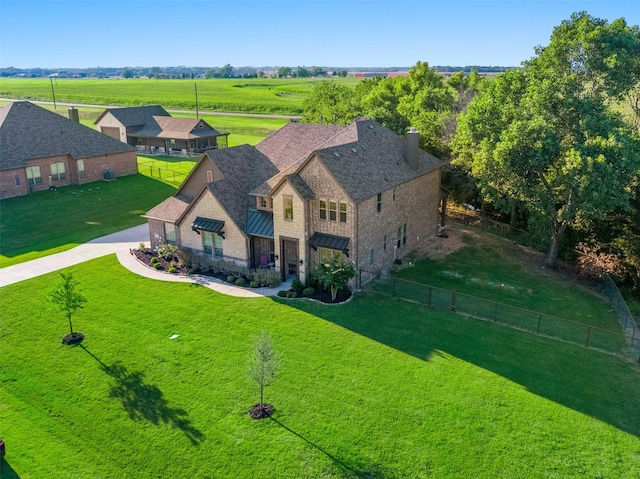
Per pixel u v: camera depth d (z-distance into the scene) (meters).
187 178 38.97
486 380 23.55
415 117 57.09
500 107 38.03
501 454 19.22
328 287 32.38
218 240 36.00
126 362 25.05
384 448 19.50
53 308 26.34
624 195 32.59
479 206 54.59
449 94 68.44
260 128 111.00
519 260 40.16
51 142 59.12
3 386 23.39
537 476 18.25
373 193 32.88
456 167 50.22
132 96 195.88
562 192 36.94
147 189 59.25
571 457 19.11
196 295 32.03
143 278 34.56
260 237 34.91
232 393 22.70
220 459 19.09
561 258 41.34
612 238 38.91
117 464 18.98
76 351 26.00
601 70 35.78
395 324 28.50
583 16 37.09
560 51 37.19
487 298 33.00
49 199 54.28
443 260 39.56
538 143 33.62
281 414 21.36
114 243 41.31
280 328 27.98
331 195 31.62
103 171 63.41
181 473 18.53
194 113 149.38
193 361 25.03
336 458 19.06
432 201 43.78
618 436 20.17
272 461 18.95
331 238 32.31
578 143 34.12
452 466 18.67
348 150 34.56
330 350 25.88
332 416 21.19
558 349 26.42
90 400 22.38
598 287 35.53
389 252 37.53
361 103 81.50
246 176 38.41
